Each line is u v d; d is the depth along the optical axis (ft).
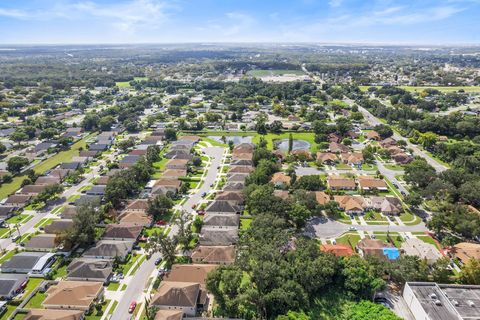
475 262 345.72
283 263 345.51
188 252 404.77
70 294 322.34
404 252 399.85
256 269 329.52
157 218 483.10
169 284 334.44
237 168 642.63
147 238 434.30
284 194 524.93
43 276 365.61
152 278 362.53
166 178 606.14
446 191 515.09
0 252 407.23
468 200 500.74
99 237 429.79
